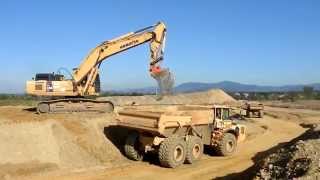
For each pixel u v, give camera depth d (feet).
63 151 56.08
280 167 39.17
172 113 57.26
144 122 57.11
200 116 61.87
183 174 53.31
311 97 334.85
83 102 75.72
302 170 35.83
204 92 159.02
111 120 69.62
